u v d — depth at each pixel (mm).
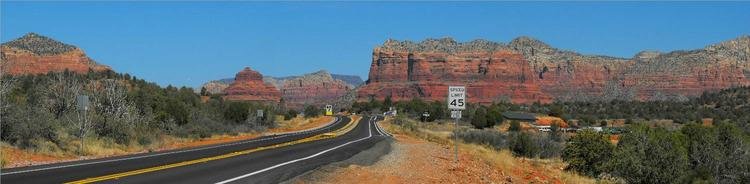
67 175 17609
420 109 161375
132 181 16500
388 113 160500
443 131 91125
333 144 38531
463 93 25797
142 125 43094
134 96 51312
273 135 58812
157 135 42906
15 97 33969
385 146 35969
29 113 29781
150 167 20672
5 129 27594
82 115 35594
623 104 197875
